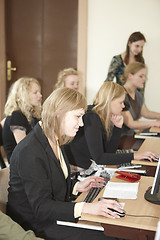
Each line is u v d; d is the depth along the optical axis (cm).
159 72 443
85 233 173
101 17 449
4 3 470
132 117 377
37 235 174
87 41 457
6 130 298
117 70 446
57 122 171
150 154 244
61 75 390
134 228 152
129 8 441
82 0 446
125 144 320
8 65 483
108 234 157
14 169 174
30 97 298
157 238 112
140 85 385
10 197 178
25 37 476
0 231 155
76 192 203
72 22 459
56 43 468
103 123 250
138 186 194
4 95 476
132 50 439
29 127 296
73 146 253
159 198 175
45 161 169
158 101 448
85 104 174
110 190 188
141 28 441
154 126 368
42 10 466
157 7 434
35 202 164
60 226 176
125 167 243
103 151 246
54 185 175
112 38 449
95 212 158
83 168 254
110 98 248
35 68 479
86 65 462
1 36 467
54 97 170
